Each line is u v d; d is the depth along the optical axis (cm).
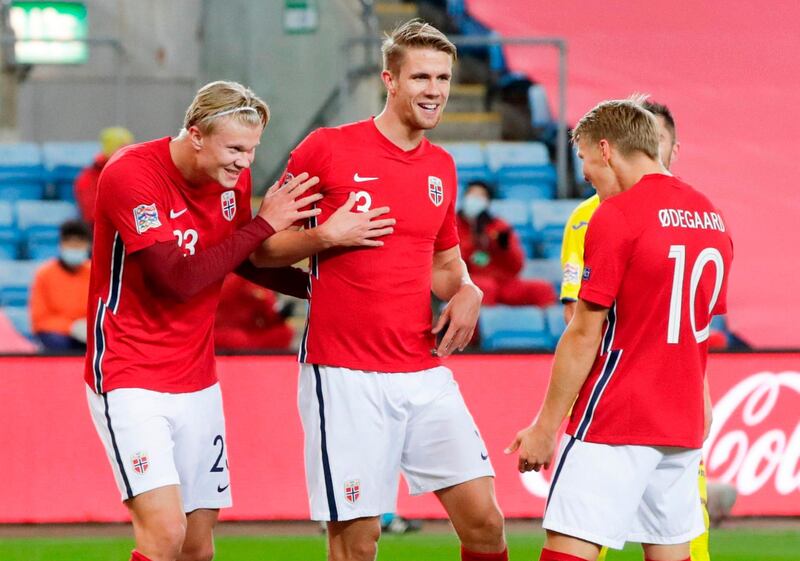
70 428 2406
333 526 1445
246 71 4094
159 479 1348
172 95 4156
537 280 3247
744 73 4556
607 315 1277
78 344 2864
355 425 1413
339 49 3950
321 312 1424
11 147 3903
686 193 1286
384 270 1410
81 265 2884
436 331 1473
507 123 4244
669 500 1304
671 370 1266
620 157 1294
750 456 2431
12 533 2314
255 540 2245
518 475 2423
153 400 1384
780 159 4328
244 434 2416
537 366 2433
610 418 1260
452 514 1474
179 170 1384
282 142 4025
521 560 2064
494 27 4522
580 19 4597
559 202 3738
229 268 1358
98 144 3969
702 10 4650
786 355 2444
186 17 4209
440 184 1447
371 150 1416
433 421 1448
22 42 3903
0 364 2402
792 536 2277
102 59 4266
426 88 1391
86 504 2400
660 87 4466
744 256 4000
